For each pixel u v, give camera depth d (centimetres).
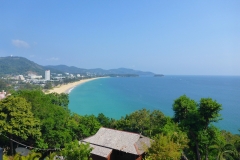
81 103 16575
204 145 4597
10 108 4128
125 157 3775
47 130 4572
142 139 3912
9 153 4388
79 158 2812
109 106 15262
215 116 4444
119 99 18988
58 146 4500
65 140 4706
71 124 5356
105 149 3712
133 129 5997
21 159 3225
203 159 4762
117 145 3741
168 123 4812
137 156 3594
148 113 6378
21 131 4078
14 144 4600
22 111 4275
